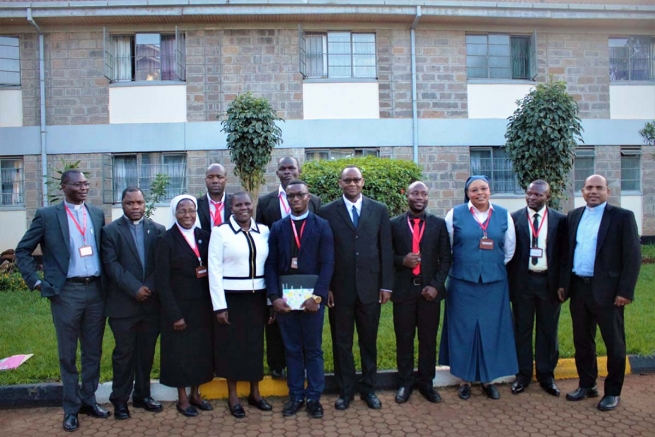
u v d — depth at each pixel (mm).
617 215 4793
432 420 4625
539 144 10188
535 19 12945
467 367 5055
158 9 12125
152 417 4777
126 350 4754
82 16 12109
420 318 5059
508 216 5250
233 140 10141
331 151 12875
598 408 4793
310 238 4754
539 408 4852
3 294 9078
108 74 12469
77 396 4598
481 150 13344
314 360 4793
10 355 5852
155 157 12773
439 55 13039
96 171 12555
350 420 4648
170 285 4727
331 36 12953
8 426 4617
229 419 4715
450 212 5336
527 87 13266
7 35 12562
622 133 13570
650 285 8766
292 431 4445
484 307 5086
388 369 5504
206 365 4820
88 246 4668
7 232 12648
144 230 4934
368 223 4895
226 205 5422
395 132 12883
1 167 12750
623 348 4785
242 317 4762
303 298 4641
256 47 12664
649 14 13008
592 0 13727
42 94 12469
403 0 12508
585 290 4906
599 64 13539
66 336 4566
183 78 12656
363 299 4816
